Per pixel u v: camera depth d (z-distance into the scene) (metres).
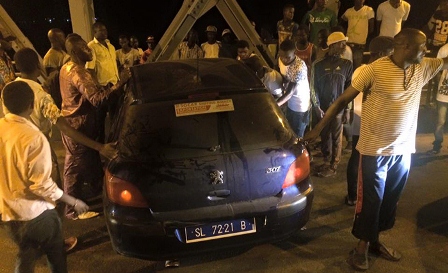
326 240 3.84
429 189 4.73
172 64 4.03
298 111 5.15
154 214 2.97
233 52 7.95
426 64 3.11
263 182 3.12
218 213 3.01
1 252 3.90
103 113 4.35
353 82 3.20
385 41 3.76
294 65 4.91
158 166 3.02
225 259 3.61
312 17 7.55
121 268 3.56
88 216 4.43
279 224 3.14
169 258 3.05
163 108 3.29
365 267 3.37
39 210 2.71
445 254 3.54
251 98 3.42
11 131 2.58
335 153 5.20
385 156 3.18
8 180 2.62
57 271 2.97
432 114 7.42
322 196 4.71
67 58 5.53
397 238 3.80
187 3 6.28
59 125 3.41
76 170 4.32
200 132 3.19
